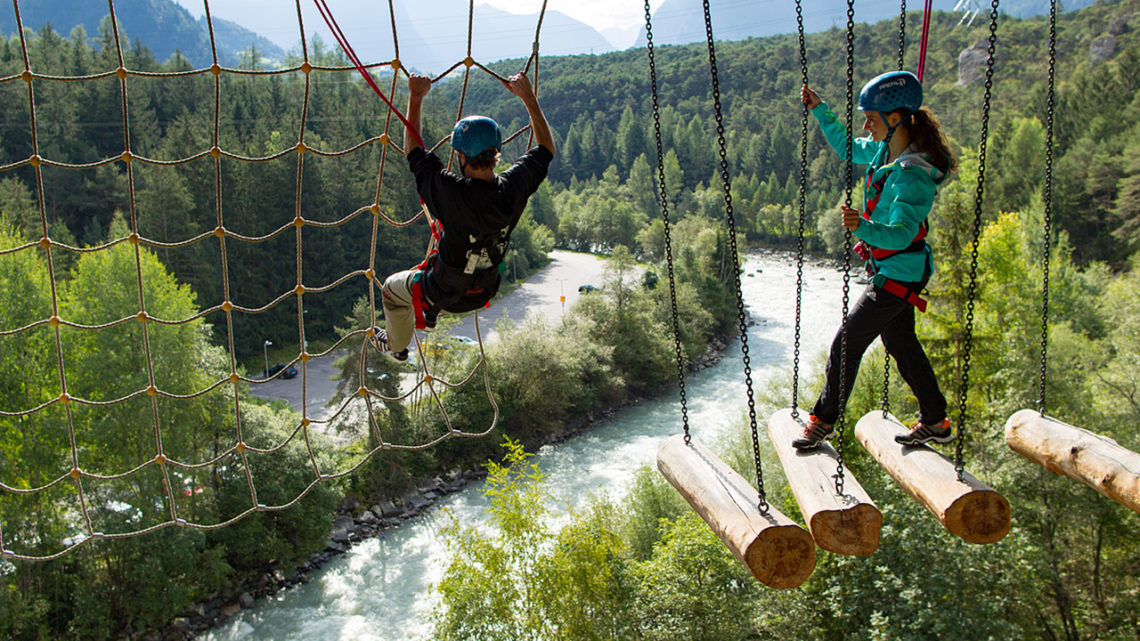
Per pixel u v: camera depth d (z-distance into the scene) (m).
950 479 4.55
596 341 48.88
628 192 134.12
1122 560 23.11
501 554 20.44
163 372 27.31
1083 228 69.50
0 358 25.12
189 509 28.05
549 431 42.44
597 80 198.62
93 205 63.03
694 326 55.94
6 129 62.47
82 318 27.00
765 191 123.44
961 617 17.75
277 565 29.39
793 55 190.75
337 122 75.25
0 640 23.47
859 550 4.33
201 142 61.44
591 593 20.00
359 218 69.81
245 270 57.91
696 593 20.19
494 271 4.71
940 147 4.55
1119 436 24.84
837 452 4.69
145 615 25.83
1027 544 19.27
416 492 35.56
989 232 31.84
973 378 29.62
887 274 4.62
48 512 25.56
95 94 69.81
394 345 5.59
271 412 32.12
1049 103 5.36
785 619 20.09
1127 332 31.81
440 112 96.31
